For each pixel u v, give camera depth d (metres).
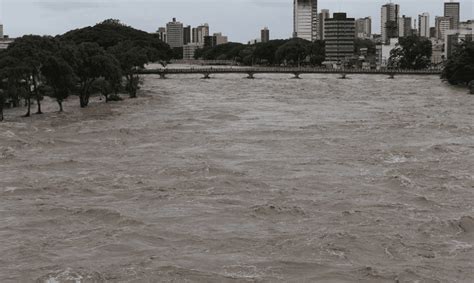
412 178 68.12
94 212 55.59
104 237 49.22
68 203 59.12
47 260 44.28
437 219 52.78
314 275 41.31
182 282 40.25
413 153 82.31
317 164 76.00
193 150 86.81
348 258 44.16
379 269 42.00
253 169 73.44
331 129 106.88
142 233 49.97
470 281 40.22
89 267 42.78
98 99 174.62
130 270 42.12
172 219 53.75
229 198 60.41
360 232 49.56
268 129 107.25
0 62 132.50
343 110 140.75
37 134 104.94
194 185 65.56
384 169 72.75
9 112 141.12
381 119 121.00
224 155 82.62
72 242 48.19
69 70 137.12
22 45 140.12
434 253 45.16
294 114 132.38
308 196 60.91
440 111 136.75
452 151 83.69
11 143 94.94
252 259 44.19
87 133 105.31
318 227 51.12
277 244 47.16
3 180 69.06
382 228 50.59
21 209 57.41
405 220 52.78
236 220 53.38
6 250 46.38
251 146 89.75
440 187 63.69
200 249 46.38
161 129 108.94
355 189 63.50
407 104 156.00
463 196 60.53
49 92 150.50
